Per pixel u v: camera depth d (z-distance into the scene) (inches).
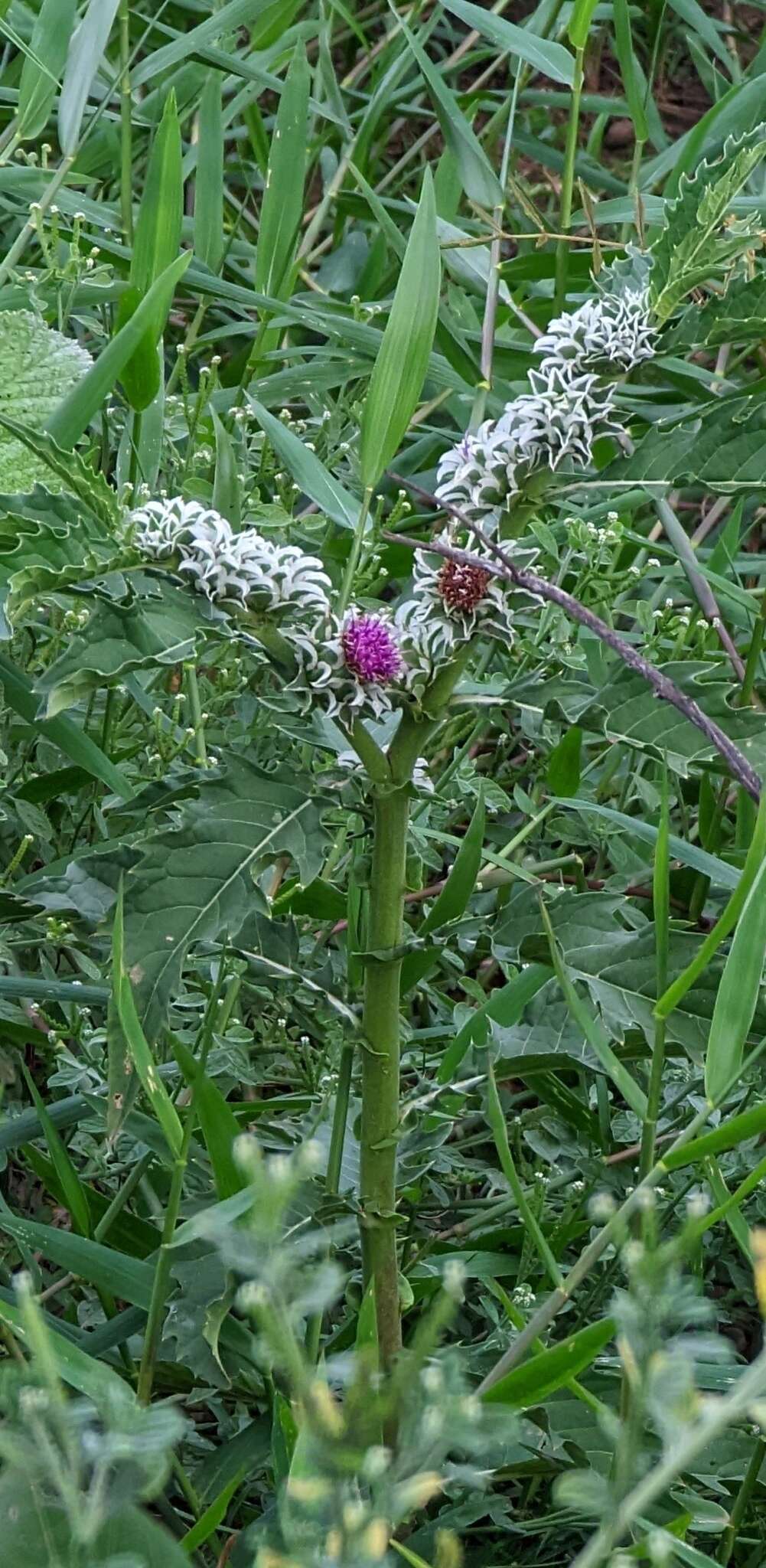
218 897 14.1
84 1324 18.8
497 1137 14.5
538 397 14.2
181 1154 14.3
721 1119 19.3
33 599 14.4
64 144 25.9
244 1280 14.8
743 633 29.3
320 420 28.0
